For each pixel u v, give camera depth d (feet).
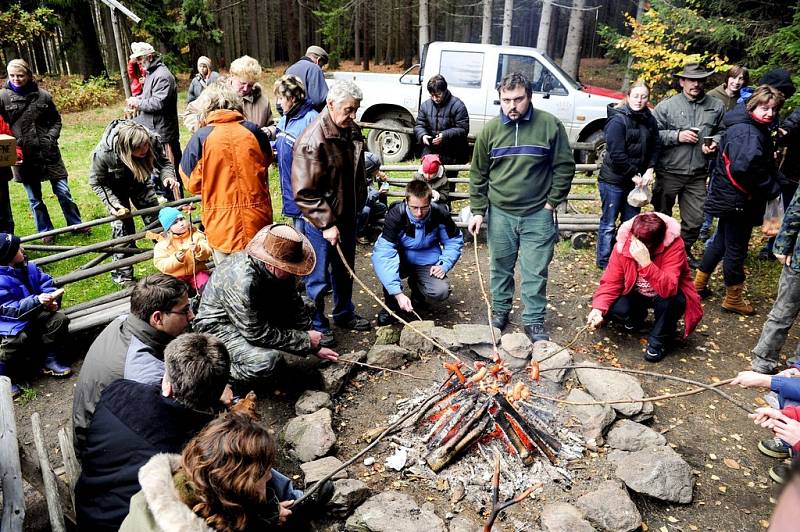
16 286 12.89
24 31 50.47
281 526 8.61
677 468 10.23
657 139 17.22
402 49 85.40
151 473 6.16
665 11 29.94
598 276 18.66
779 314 12.88
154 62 22.75
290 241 10.94
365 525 9.09
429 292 15.52
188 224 14.46
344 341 14.79
